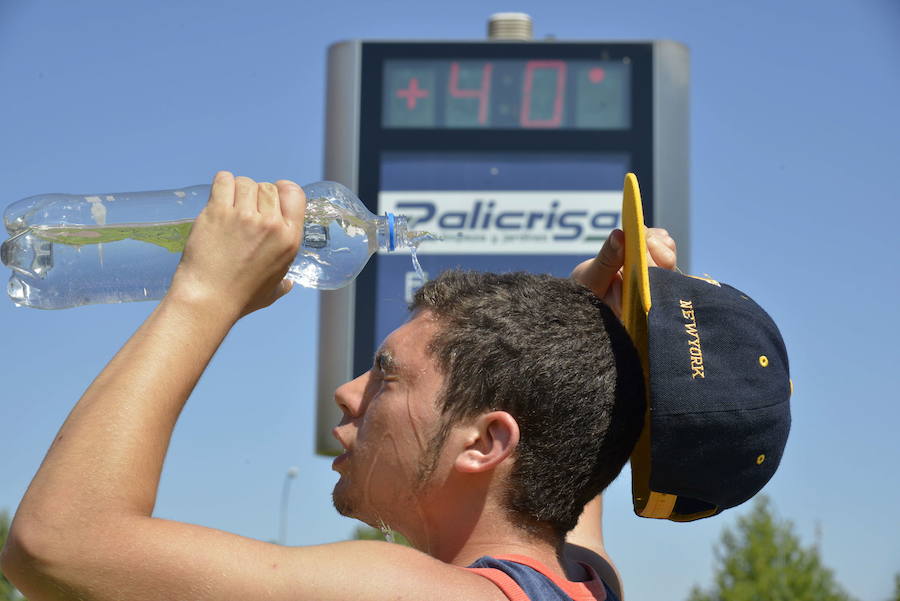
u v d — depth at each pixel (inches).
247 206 73.7
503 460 74.7
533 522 75.9
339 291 201.9
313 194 107.5
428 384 77.1
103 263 103.4
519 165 208.7
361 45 211.5
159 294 104.3
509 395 75.0
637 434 79.0
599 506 101.0
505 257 206.4
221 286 72.1
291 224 74.7
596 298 81.3
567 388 75.2
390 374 78.7
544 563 75.5
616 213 207.3
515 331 75.9
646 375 84.9
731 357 77.9
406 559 69.1
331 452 198.5
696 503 85.1
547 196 208.1
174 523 66.4
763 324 81.3
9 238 101.8
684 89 211.3
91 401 67.7
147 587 64.2
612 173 208.4
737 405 76.5
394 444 77.6
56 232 101.9
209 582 64.7
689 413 75.9
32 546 63.9
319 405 198.1
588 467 76.5
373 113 209.9
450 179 208.1
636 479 86.6
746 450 77.7
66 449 66.0
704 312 79.4
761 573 634.2
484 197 208.1
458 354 76.3
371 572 67.3
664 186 207.0
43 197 102.1
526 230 207.3
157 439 67.7
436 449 76.1
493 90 211.0
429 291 81.0
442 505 76.8
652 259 95.8
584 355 76.6
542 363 75.2
